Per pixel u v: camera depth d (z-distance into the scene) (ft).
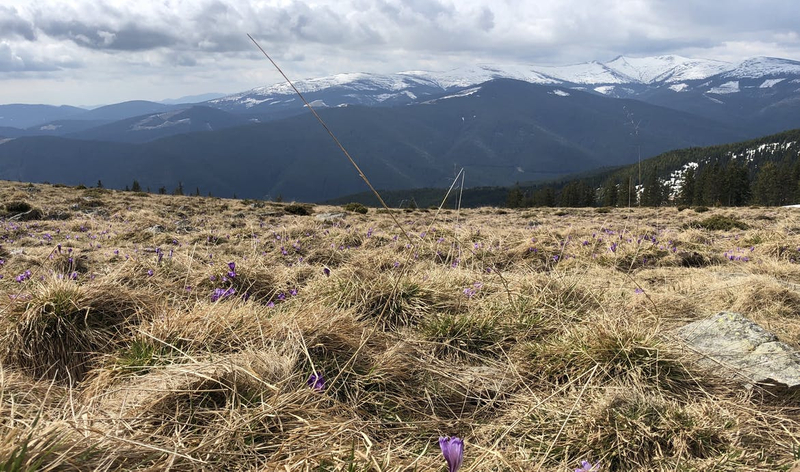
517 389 11.87
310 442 7.65
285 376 9.91
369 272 18.48
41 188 99.66
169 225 54.49
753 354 12.59
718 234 48.70
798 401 10.89
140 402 8.46
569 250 34.37
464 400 11.24
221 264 21.97
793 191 354.33
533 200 404.57
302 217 72.95
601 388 10.84
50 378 12.07
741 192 346.13
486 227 56.85
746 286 19.92
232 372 9.25
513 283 19.38
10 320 13.39
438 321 15.03
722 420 9.53
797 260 31.89
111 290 15.05
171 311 14.40
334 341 12.34
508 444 9.31
